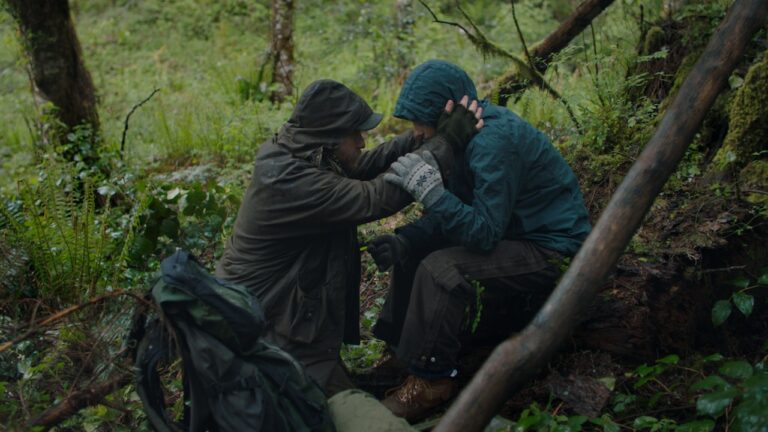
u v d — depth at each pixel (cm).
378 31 994
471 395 246
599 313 357
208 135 807
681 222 397
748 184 423
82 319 340
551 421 309
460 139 332
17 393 328
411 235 353
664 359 326
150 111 968
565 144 493
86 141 683
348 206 327
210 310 272
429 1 1179
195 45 1357
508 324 368
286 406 281
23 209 501
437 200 320
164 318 274
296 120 341
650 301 363
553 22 1116
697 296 379
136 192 564
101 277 466
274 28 988
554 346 256
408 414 343
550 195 347
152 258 489
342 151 342
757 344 391
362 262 476
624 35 589
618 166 454
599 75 540
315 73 1045
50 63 679
